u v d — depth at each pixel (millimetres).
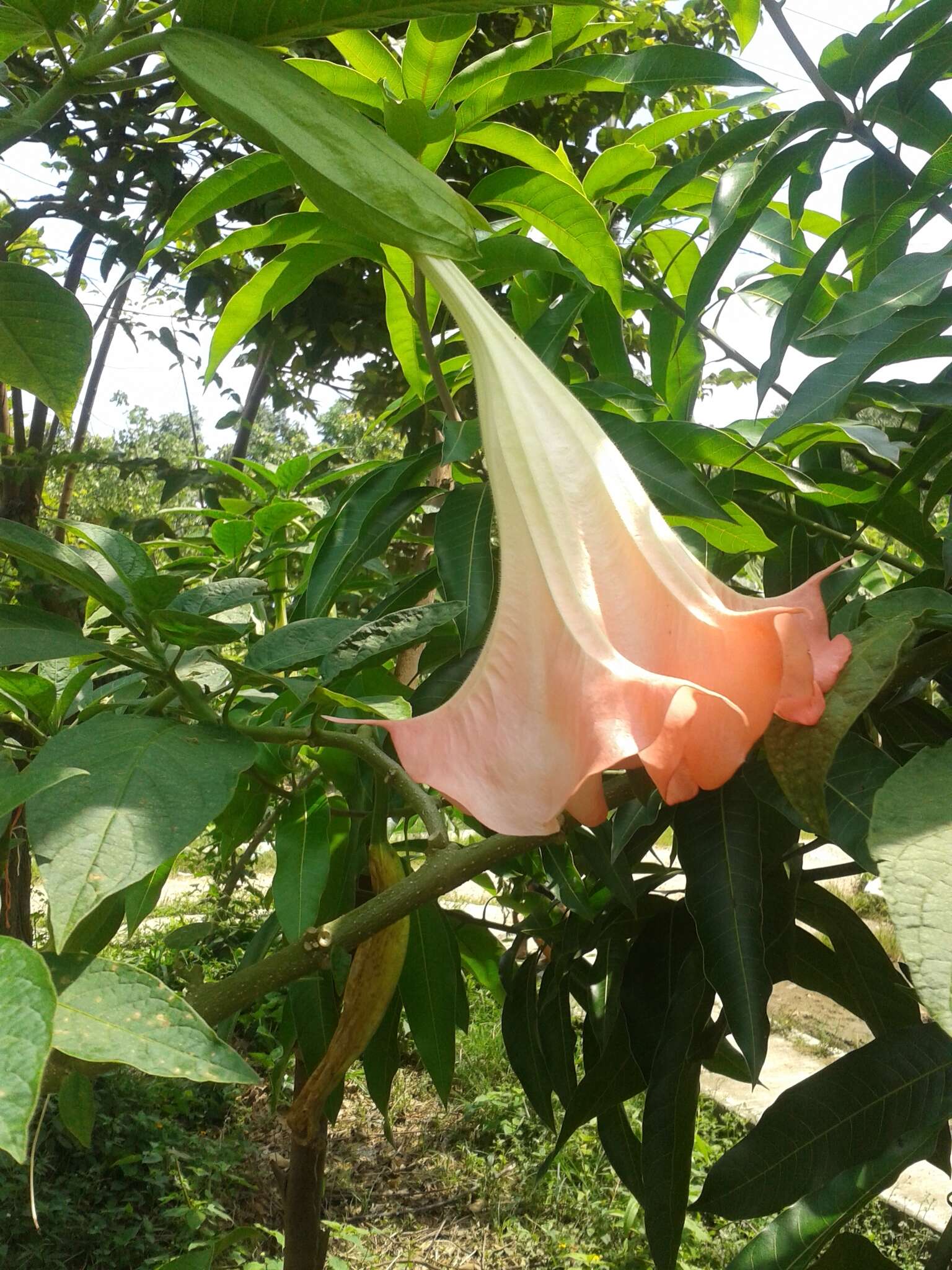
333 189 315
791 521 617
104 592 359
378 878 468
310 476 1396
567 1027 715
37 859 265
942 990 213
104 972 262
